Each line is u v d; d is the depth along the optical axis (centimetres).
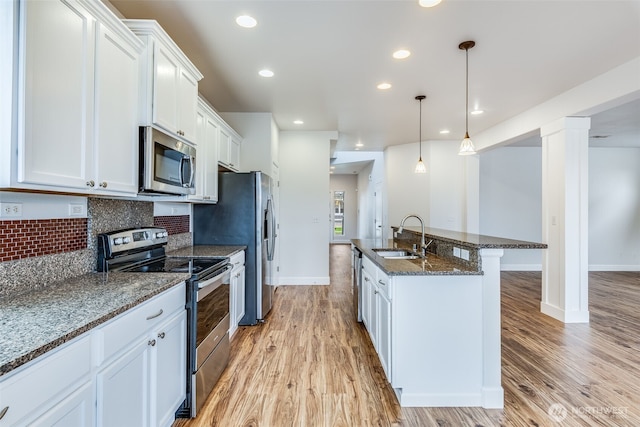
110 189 160
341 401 213
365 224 1048
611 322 366
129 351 137
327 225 539
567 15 220
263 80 331
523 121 434
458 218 598
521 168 668
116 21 162
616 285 543
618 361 270
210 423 191
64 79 131
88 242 195
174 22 229
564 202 366
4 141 110
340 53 275
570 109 355
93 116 148
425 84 340
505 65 296
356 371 253
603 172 664
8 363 80
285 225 538
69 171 134
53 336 97
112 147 162
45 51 121
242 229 357
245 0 204
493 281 210
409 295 209
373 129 527
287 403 211
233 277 300
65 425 101
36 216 160
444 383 209
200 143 287
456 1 206
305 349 293
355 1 206
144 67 187
